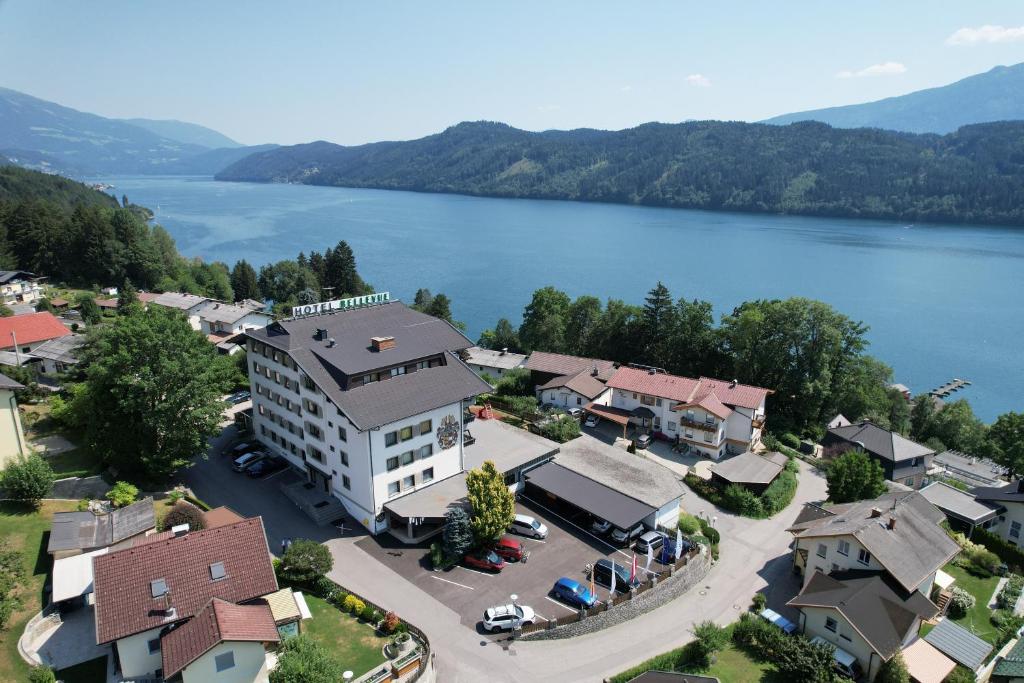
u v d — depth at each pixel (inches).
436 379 2496.3
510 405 3400.6
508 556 2176.4
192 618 1485.0
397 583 2020.2
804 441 3607.3
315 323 2603.3
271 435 2810.0
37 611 1689.2
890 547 2032.5
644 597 2006.6
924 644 1892.2
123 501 2192.4
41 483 2092.8
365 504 2289.6
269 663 1541.6
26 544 1936.5
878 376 4744.1
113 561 1551.4
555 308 4980.3
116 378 2298.2
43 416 2815.0
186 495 2391.7
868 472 2689.5
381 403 2284.7
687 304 4384.8
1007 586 2330.2
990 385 5866.1
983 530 2704.2
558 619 1845.5
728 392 3356.3
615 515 2300.7
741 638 1931.6
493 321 7135.8
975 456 4151.1
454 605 1932.8
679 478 2989.7
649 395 3388.3
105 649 1587.1
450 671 1684.3
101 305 5408.5
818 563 2148.1
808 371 3828.7
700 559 2242.9
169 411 2337.6
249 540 1681.8
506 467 2554.1
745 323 4005.9
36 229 6535.4
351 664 1632.6
